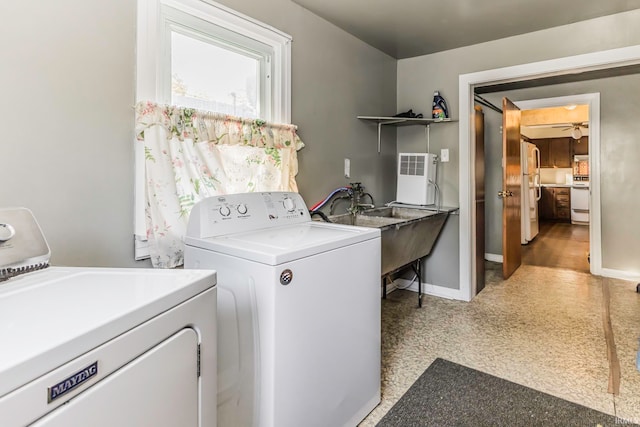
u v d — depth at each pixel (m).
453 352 2.24
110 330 0.62
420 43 3.01
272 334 1.20
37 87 1.25
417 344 2.36
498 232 4.83
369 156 3.11
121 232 1.50
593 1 2.30
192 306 0.84
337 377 1.46
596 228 3.96
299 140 2.29
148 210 1.53
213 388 0.93
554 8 2.40
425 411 1.68
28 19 1.22
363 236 1.57
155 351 0.72
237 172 1.95
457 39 2.93
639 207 3.75
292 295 1.24
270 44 2.16
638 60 2.46
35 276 0.89
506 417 1.63
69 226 1.34
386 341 2.40
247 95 2.08
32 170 1.25
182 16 1.73
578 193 7.83
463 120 3.13
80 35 1.36
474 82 3.06
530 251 5.21
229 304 1.34
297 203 1.96
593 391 1.82
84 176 1.38
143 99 1.55
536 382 1.90
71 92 1.34
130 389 0.67
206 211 1.53
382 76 3.23
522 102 4.45
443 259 3.32
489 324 2.67
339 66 2.71
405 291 3.49
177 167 1.65
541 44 2.76
